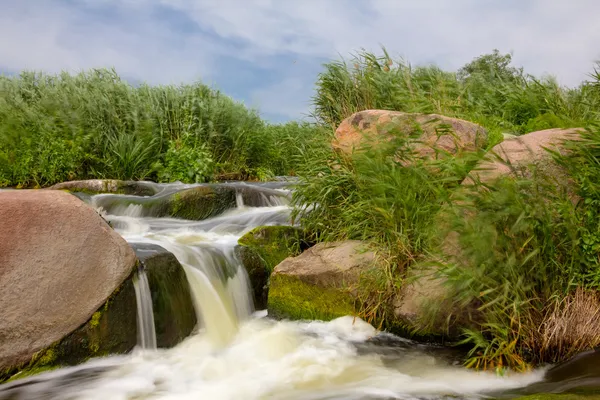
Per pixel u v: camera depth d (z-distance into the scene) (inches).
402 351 148.4
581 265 141.8
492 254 133.0
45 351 128.4
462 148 182.4
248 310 184.5
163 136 458.0
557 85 343.0
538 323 134.3
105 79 478.0
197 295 167.3
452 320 147.3
